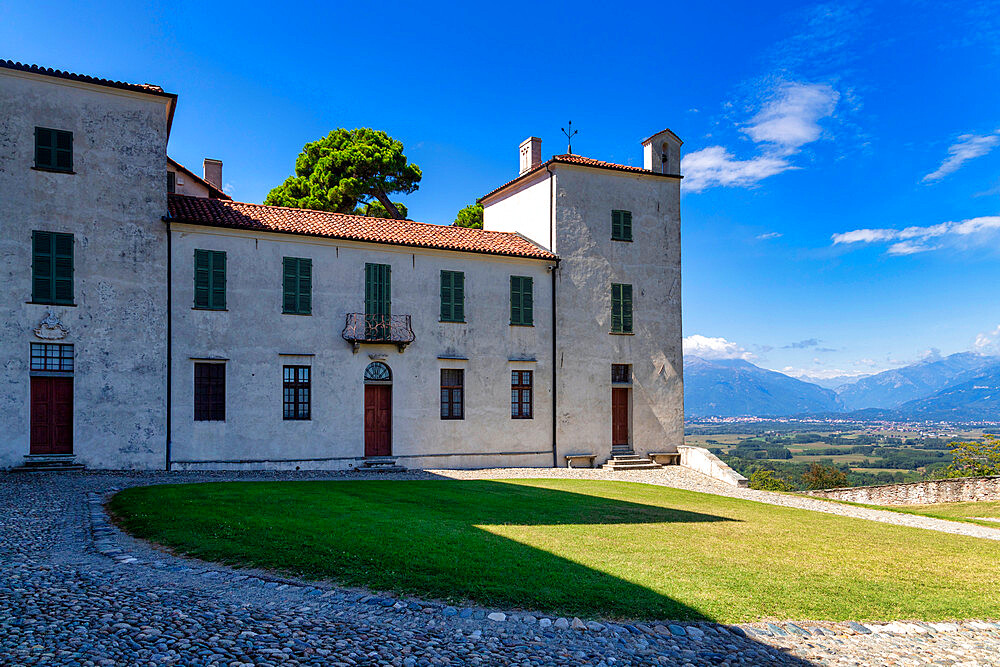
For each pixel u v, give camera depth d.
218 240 23.88
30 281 20.98
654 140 32.44
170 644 6.91
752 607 9.45
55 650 6.55
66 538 11.58
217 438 23.39
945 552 14.60
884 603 10.24
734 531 15.41
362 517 13.59
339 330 25.58
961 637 9.10
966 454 42.53
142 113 22.98
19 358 20.73
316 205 39.28
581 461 29.61
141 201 22.78
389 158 39.62
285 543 11.07
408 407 26.59
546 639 7.79
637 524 15.48
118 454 21.91
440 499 17.44
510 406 28.58
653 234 32.03
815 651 8.16
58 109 21.69
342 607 8.37
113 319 22.09
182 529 12.01
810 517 19.28
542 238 30.78
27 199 21.08
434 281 27.41
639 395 31.17
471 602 8.78
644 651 7.70
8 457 20.44
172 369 22.88
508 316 28.73
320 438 24.98
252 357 24.08
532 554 11.20
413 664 6.87
